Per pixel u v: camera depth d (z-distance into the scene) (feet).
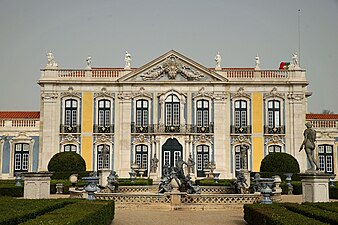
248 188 86.79
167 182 80.69
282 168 131.13
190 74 151.33
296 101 151.12
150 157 149.69
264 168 134.00
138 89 151.43
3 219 38.60
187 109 151.23
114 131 150.51
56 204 52.80
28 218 44.11
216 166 149.18
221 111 150.92
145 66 151.33
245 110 151.74
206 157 150.10
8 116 156.35
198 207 69.92
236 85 151.74
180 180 78.89
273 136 150.51
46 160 148.87
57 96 150.82
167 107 151.43
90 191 59.82
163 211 67.62
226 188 96.12
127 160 149.59
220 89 151.43
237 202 71.26
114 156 150.10
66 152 138.41
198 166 149.69
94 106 151.12
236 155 150.51
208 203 71.00
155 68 152.05
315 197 60.95
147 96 151.12
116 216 61.36
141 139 149.89
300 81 150.41
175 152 149.89
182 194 70.90
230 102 151.74
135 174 136.67
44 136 149.48
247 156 150.00
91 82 150.71
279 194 80.64
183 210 69.10
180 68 151.64
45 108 150.30
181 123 150.20
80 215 42.19
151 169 147.74
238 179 93.86
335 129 150.20
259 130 150.82
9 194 95.09
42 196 70.38
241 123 151.53
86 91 151.43
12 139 149.89
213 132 150.30
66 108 151.02
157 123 150.51
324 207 51.08
